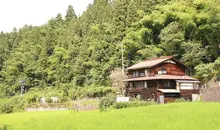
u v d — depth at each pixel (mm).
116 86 72000
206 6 67312
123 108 45875
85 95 76438
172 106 40875
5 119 43719
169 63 62438
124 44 80875
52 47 115312
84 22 106938
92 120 31062
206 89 50031
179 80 58500
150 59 68125
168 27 72438
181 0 78688
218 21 63938
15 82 112188
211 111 31984
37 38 125938
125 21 89938
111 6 105125
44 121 33656
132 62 79812
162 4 87875
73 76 94188
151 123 25859
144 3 90438
